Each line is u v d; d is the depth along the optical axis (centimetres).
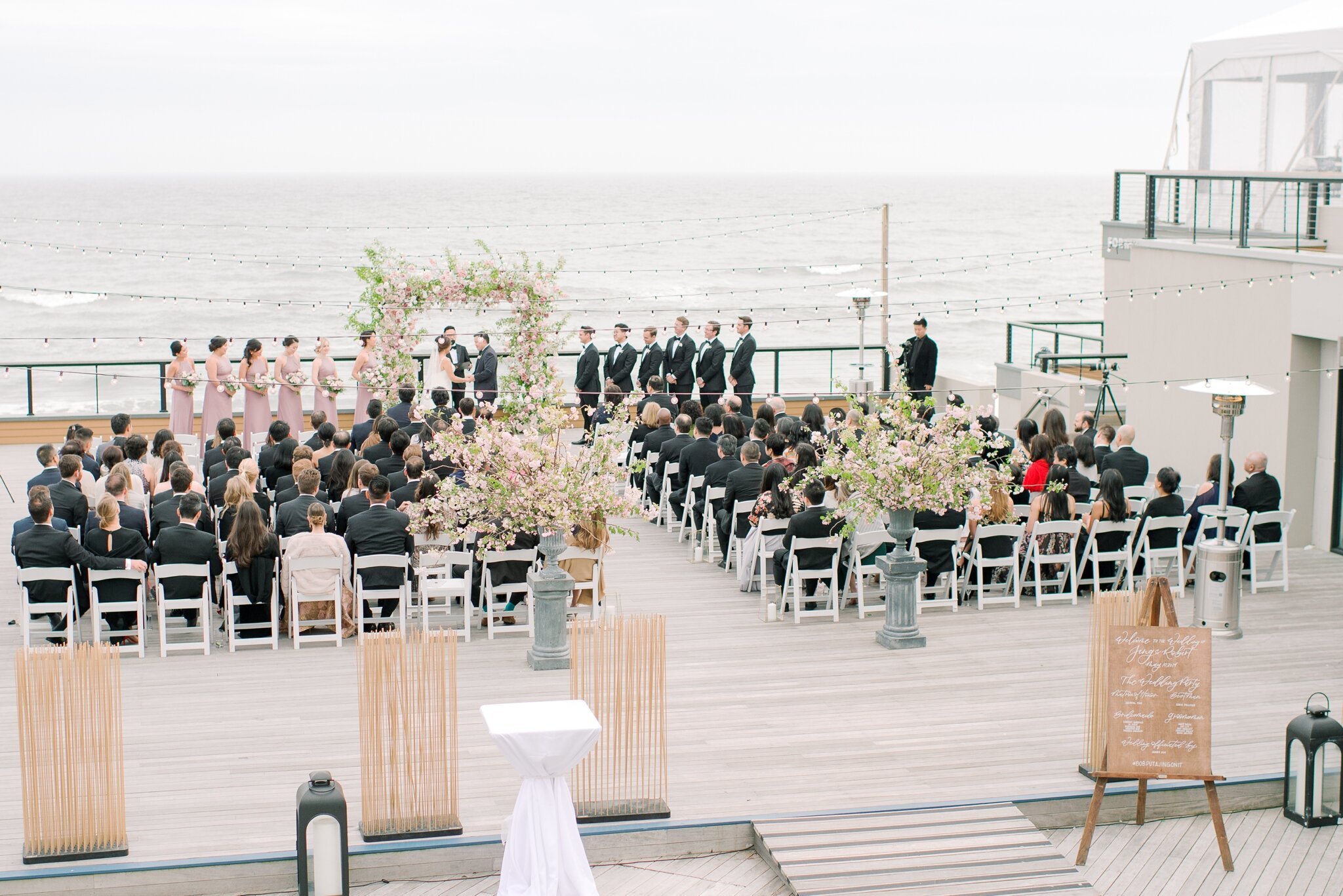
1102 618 796
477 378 1755
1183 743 735
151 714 894
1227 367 1517
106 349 4978
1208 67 1736
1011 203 15225
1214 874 721
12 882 668
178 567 1005
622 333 1847
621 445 1010
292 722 880
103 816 694
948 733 874
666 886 706
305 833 666
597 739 665
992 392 2002
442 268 1530
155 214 11588
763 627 1104
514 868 658
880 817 750
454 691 722
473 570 1121
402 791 725
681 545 1395
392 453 1284
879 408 1145
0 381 3634
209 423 1683
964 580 1179
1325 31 1577
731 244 9488
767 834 734
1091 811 735
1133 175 1742
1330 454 1385
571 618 1091
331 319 5603
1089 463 1318
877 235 10250
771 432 1321
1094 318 5566
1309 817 780
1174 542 1187
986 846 727
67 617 1048
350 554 1066
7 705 909
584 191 19725
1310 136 1595
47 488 1023
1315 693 881
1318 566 1319
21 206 12850
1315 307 1367
